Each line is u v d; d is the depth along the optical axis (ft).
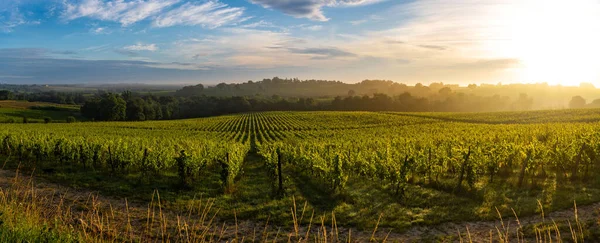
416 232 29.71
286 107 477.77
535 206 33.99
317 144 83.41
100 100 347.97
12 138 74.33
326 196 42.55
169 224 31.27
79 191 43.55
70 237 19.93
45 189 43.42
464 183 46.14
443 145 67.87
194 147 80.94
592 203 34.32
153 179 51.57
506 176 49.88
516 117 222.07
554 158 47.98
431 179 49.29
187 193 43.37
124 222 31.17
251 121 274.98
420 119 242.99
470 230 29.48
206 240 27.91
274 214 34.81
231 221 33.22
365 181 50.72
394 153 60.29
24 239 18.52
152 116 384.27
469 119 229.66
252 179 54.49
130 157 56.18
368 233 29.76
